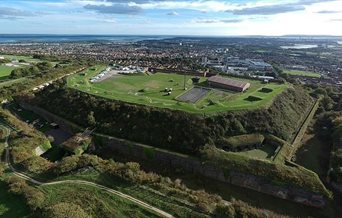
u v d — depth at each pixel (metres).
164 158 74.19
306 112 105.31
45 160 69.69
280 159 70.19
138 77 132.12
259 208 58.06
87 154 72.50
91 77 128.50
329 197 58.97
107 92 103.31
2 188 57.97
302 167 67.44
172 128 80.00
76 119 92.12
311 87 145.88
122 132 83.12
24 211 51.59
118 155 78.25
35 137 79.81
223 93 104.75
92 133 84.19
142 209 52.81
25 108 112.94
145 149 76.19
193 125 79.12
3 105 114.88
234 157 69.06
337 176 64.69
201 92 106.25
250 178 64.56
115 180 60.72
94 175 62.31
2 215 50.91
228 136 78.31
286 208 58.84
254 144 77.00
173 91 107.44
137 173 62.72
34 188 57.72
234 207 54.16
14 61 195.25
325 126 97.56
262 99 95.06
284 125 87.12
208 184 66.25
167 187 58.91
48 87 118.56
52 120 99.00
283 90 107.94
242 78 133.12
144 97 98.12
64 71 154.88
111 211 52.16
